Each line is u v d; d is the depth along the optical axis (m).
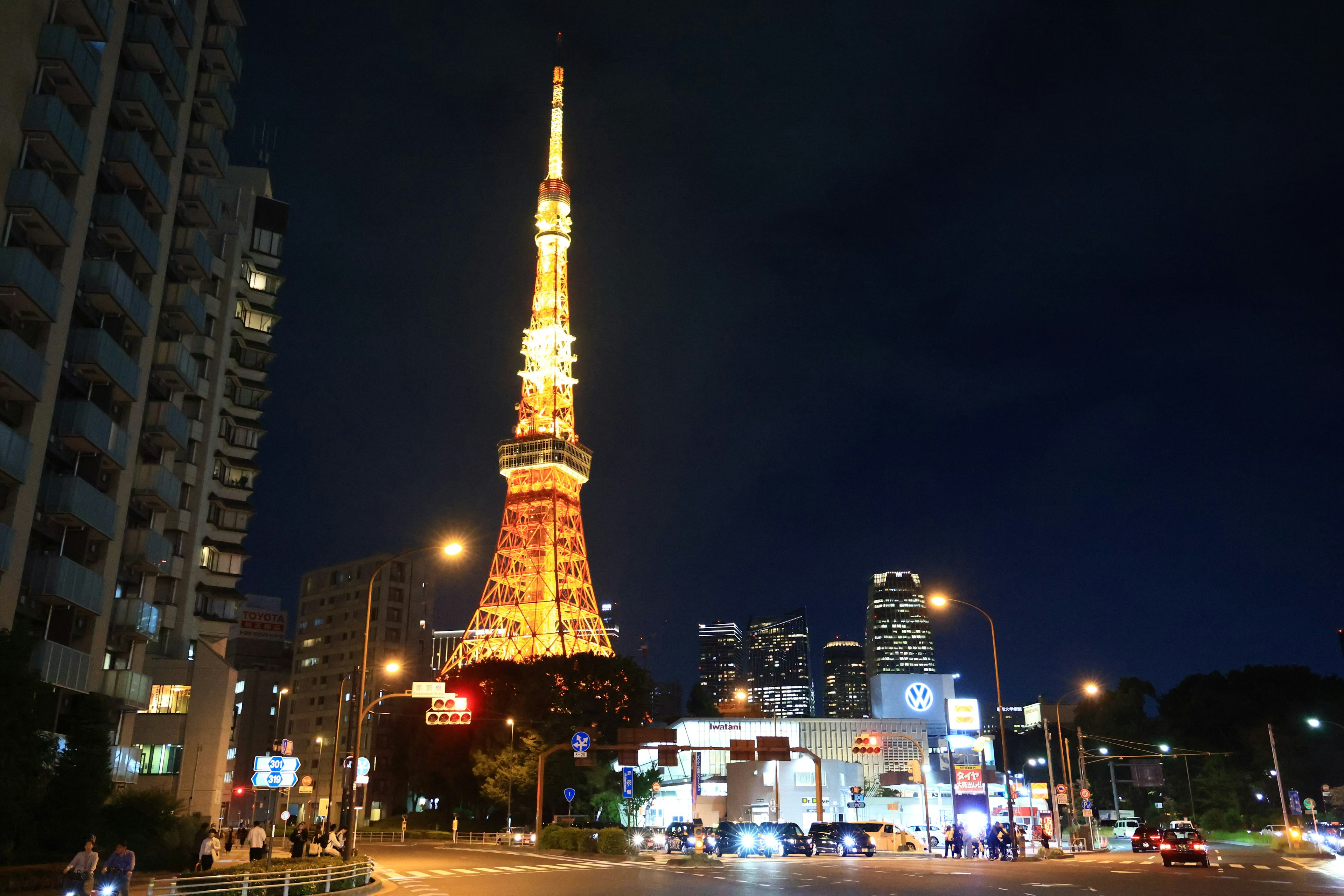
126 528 57.91
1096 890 33.53
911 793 120.69
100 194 54.38
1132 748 128.25
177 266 65.12
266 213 96.62
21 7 46.88
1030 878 40.12
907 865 52.59
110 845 46.97
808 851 69.38
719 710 146.38
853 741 135.00
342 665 156.25
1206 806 112.56
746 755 74.94
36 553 49.09
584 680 113.50
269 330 95.62
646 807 118.94
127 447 54.56
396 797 143.38
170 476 61.47
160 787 69.19
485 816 112.06
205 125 66.50
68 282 49.75
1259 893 32.03
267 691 162.62
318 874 35.12
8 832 38.78
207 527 86.12
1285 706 119.50
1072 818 77.00
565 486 151.62
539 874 46.22
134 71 57.00
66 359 50.81
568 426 158.75
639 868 51.16
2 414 45.75
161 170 58.31
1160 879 39.06
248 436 92.50
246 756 158.00
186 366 63.34
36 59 48.19
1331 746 108.62
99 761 47.28
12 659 38.72
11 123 46.00
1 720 38.03
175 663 76.75
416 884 39.75
